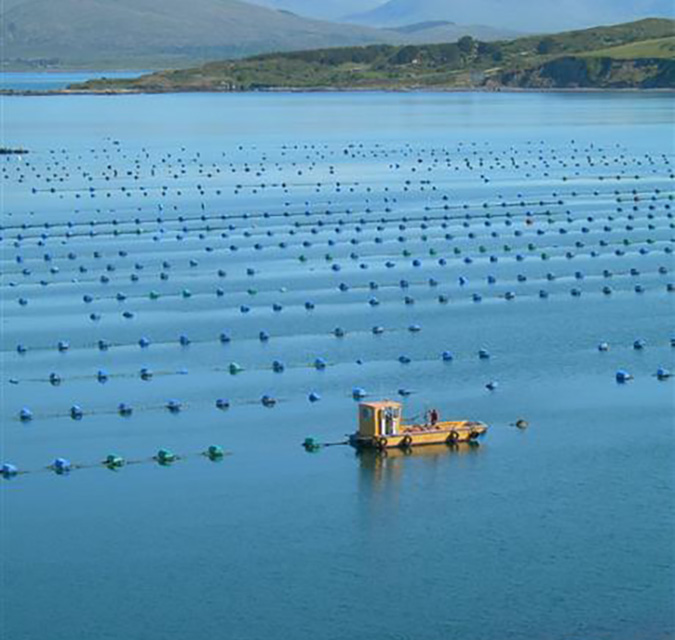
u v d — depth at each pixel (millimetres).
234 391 88375
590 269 123250
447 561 64938
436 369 92812
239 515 70000
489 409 84750
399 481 73688
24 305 111688
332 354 96375
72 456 78000
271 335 101438
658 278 119688
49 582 63562
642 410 84375
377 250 132625
